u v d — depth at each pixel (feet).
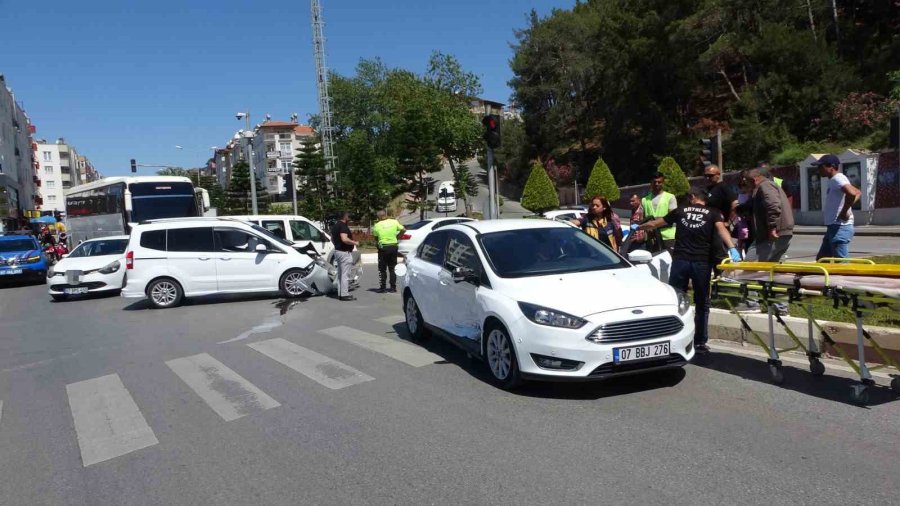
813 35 124.16
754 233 28.07
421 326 27.58
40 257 71.56
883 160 85.25
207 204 75.97
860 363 17.02
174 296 43.83
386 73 211.20
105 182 75.61
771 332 19.27
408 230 71.51
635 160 165.37
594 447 15.11
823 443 14.65
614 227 33.58
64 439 17.87
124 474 15.16
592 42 187.11
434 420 17.66
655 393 18.93
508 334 19.45
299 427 17.71
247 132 102.42
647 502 12.26
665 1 145.38
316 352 26.99
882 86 109.81
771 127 118.42
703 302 22.04
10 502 13.98
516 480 13.57
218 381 23.06
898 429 15.29
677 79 149.07
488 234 23.58
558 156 210.59
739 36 130.62
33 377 25.50
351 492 13.50
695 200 22.26
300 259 44.88
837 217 25.94
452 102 188.85
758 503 12.00
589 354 17.62
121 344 31.37
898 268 16.12
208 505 13.29
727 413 16.96
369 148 139.33
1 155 183.73
